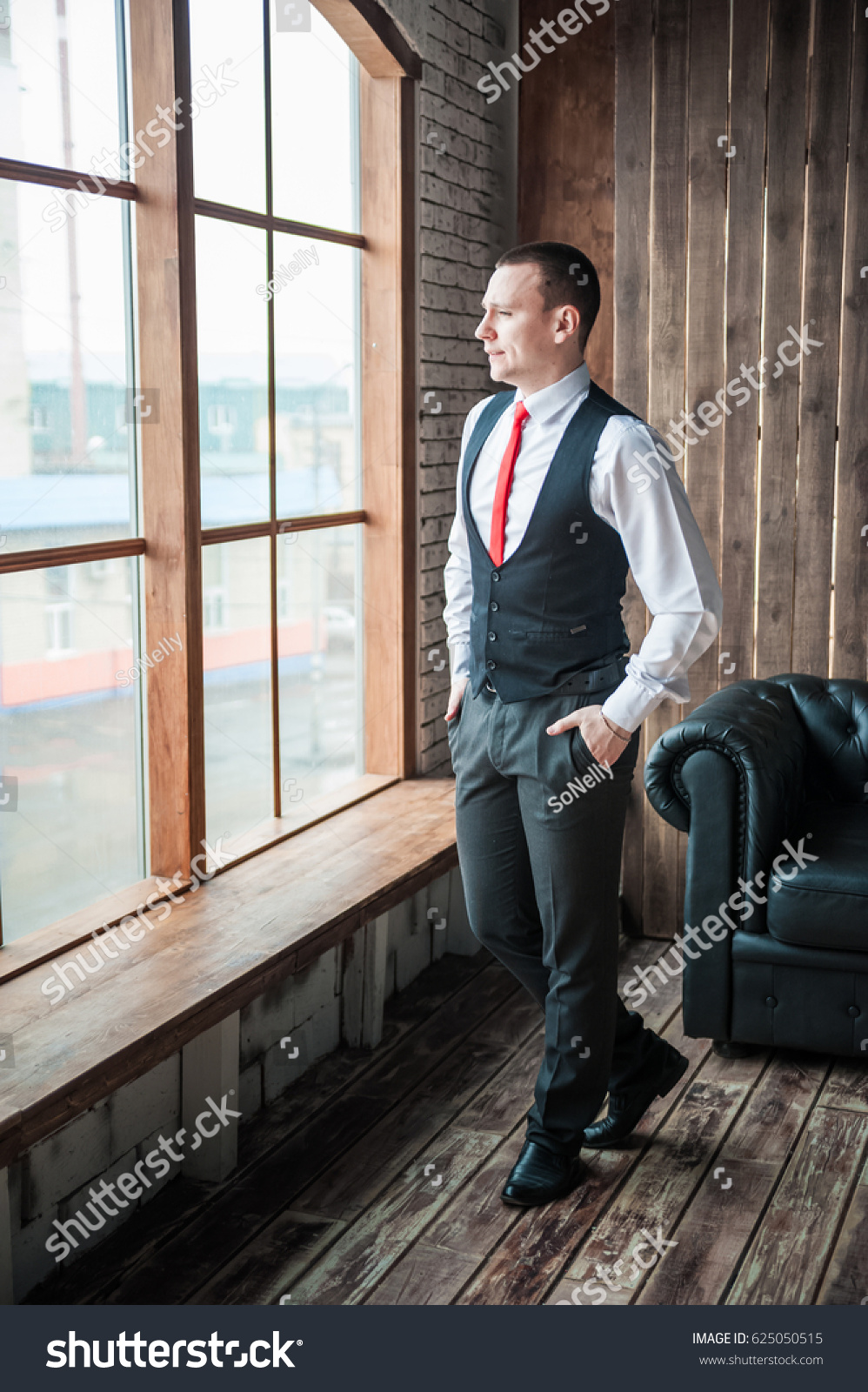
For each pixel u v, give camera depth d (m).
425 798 3.54
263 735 3.15
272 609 3.14
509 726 2.23
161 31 2.46
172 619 2.67
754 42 3.36
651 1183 2.45
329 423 3.34
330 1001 3.03
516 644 2.20
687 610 2.09
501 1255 2.22
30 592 2.37
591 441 2.10
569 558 2.15
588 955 2.27
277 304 3.05
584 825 2.20
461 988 3.45
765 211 3.42
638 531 2.11
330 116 3.23
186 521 2.62
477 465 2.28
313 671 3.37
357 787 3.60
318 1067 2.97
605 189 3.76
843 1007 2.85
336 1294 2.11
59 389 2.40
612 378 3.84
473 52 3.78
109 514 2.56
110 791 2.65
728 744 2.88
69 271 2.40
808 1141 2.61
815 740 3.36
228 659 2.98
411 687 3.68
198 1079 2.47
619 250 3.54
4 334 2.26
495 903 2.41
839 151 3.35
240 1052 2.68
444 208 3.65
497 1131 2.66
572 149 3.77
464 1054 3.03
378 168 3.38
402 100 3.34
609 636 2.22
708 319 3.50
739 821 2.89
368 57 3.28
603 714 2.12
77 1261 2.22
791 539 3.54
